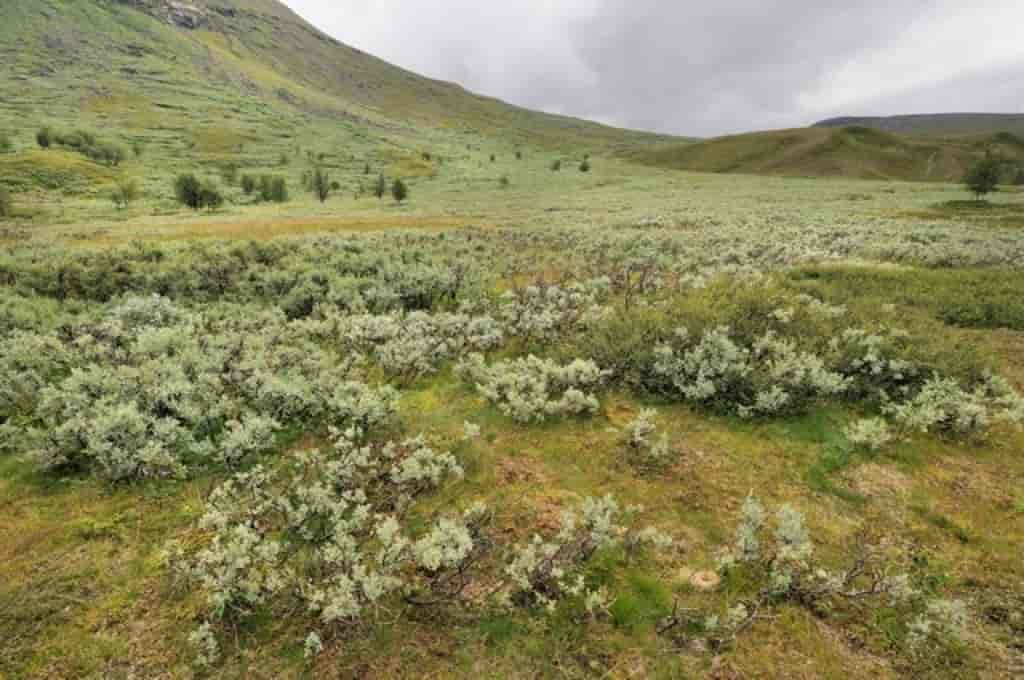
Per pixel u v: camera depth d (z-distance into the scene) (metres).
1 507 5.61
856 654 3.73
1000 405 6.97
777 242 22.08
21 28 142.88
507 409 7.07
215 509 5.28
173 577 4.60
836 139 104.75
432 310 13.99
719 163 112.00
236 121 119.94
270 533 5.12
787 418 6.80
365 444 6.72
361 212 49.59
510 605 4.13
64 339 10.82
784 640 3.83
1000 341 9.64
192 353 9.13
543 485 5.74
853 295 12.27
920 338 8.60
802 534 4.29
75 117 101.19
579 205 51.81
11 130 82.75
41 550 4.98
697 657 3.72
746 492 5.48
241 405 7.57
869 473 5.73
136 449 6.10
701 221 33.12
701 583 4.35
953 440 6.33
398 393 7.72
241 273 16.80
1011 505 5.21
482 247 24.38
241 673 3.75
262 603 4.20
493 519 5.22
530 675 3.64
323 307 13.23
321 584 4.30
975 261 16.61
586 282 14.63
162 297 13.66
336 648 3.88
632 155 138.50
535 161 121.44
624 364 8.12
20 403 7.88
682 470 5.89
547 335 10.36
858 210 38.94
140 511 5.51
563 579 4.37
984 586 4.27
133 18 175.25
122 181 63.53
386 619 4.09
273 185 62.88
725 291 11.70
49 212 44.94
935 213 36.12
